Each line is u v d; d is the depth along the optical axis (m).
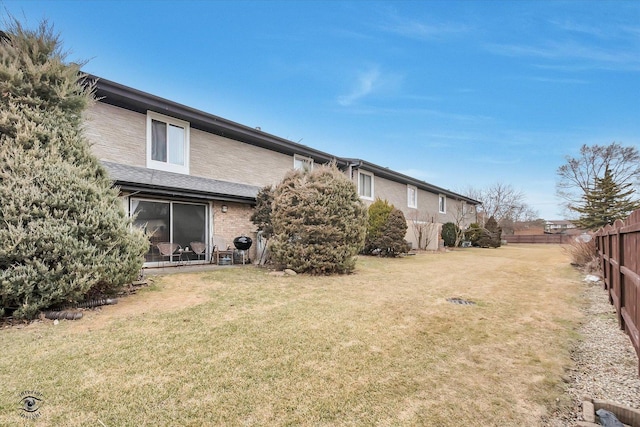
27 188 4.59
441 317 5.14
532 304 6.13
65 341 3.87
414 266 11.67
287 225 9.07
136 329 4.30
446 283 8.18
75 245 4.79
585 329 4.73
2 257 4.34
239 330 4.34
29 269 4.44
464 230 26.78
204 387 2.91
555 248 26.41
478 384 3.07
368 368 3.34
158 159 10.11
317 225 8.95
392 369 3.33
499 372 3.32
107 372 3.14
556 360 3.63
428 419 2.53
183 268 9.62
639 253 3.55
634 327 3.68
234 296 6.21
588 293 7.24
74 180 5.04
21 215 4.51
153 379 3.03
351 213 9.34
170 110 9.91
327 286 7.42
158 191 8.84
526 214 48.25
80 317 4.70
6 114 4.76
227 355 3.56
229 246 11.41
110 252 5.30
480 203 34.44
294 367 3.32
